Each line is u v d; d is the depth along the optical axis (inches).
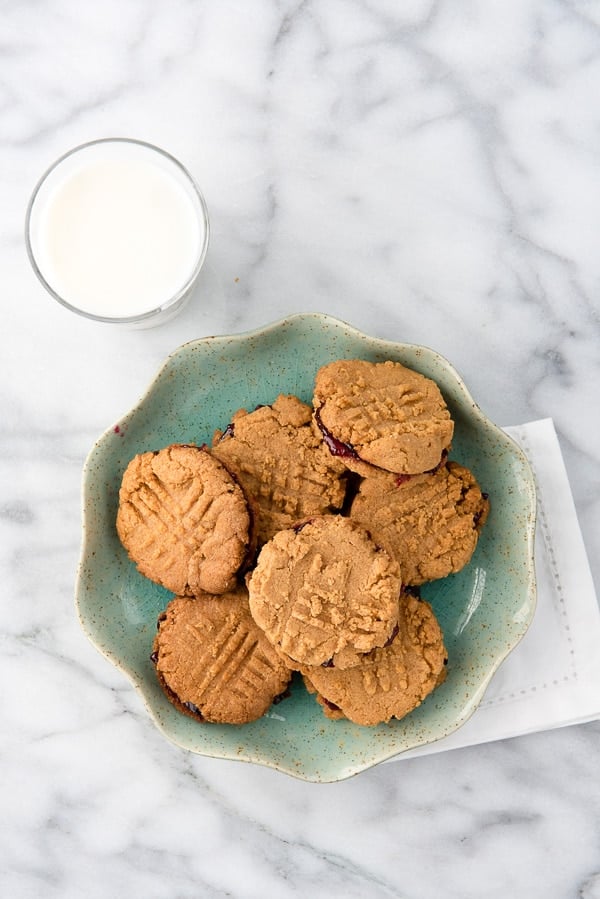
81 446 28.7
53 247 27.1
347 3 28.8
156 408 27.1
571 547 28.1
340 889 28.8
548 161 28.9
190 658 26.2
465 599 27.0
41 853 29.0
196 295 28.7
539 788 28.7
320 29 28.8
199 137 28.7
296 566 25.0
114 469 27.0
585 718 27.9
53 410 28.7
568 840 28.7
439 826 28.7
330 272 28.7
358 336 26.4
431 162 28.7
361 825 28.7
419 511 26.1
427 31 28.9
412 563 26.1
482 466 27.0
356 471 25.6
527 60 28.9
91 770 28.8
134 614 27.1
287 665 25.8
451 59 28.9
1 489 28.7
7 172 28.7
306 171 28.7
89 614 26.3
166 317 28.0
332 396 25.6
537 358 28.8
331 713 26.3
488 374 28.7
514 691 27.8
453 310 28.7
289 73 28.8
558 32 28.9
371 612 24.9
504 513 26.8
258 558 25.4
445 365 26.1
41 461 28.7
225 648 26.2
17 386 28.7
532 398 28.7
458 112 28.9
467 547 26.2
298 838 28.7
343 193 28.7
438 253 28.7
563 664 27.9
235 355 27.0
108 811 28.8
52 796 28.8
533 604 26.2
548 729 28.7
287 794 28.7
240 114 28.7
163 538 26.1
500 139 28.9
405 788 28.7
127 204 27.2
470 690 26.5
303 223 28.7
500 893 28.7
